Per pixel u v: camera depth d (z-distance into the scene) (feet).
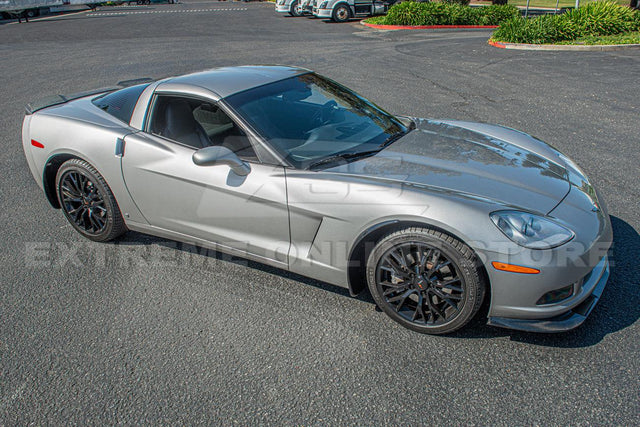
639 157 17.15
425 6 68.54
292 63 39.34
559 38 47.21
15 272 11.63
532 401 7.46
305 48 48.21
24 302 10.52
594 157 17.31
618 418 7.06
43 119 12.69
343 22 74.90
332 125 10.78
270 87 11.25
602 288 9.03
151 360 8.75
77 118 12.34
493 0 83.61
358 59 40.96
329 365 8.45
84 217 12.80
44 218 14.28
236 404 7.75
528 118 22.68
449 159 9.93
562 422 7.06
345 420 7.34
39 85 32.83
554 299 8.18
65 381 8.38
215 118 10.50
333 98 11.78
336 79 32.65
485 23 69.10
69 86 32.12
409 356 8.56
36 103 13.73
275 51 46.44
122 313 10.06
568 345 8.57
